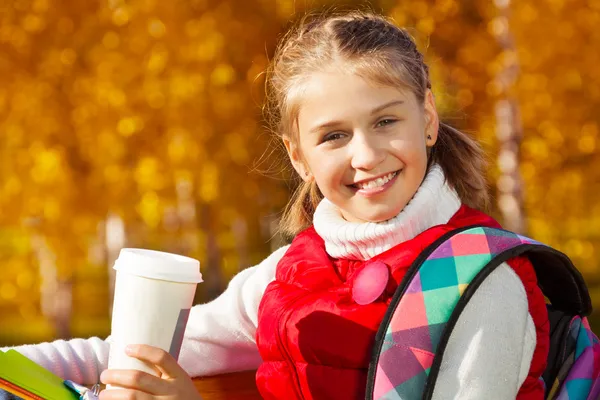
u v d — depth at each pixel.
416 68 2.14
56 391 1.94
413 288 1.93
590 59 11.30
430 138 2.25
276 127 2.55
